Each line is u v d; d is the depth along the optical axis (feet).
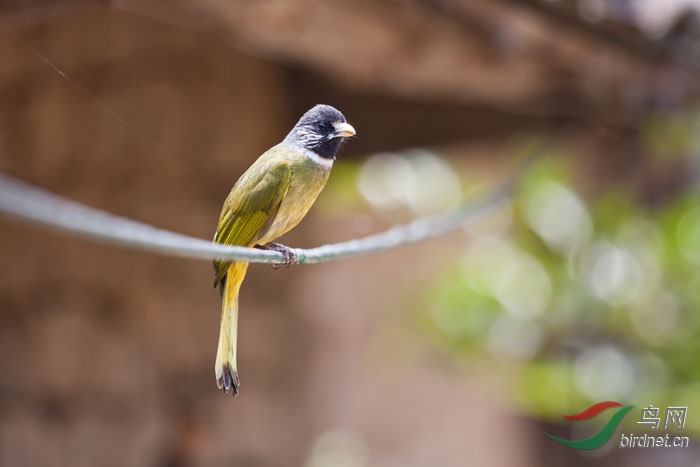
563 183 46.73
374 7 32.35
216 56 42.70
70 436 41.19
